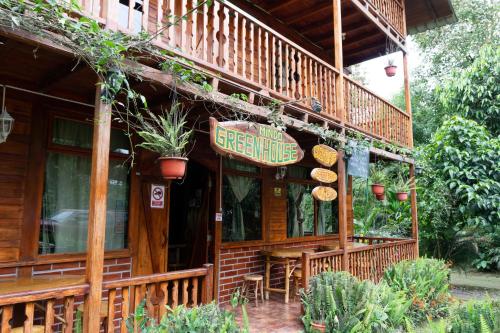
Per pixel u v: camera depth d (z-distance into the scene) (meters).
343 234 6.18
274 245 7.56
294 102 5.15
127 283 3.32
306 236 8.50
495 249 11.80
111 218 5.04
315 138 6.67
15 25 2.65
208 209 6.63
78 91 4.55
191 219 7.27
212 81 4.14
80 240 4.72
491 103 10.14
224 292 6.41
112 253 4.95
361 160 6.68
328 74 6.20
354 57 10.30
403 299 5.52
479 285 10.29
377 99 7.77
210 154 6.46
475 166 8.78
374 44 9.53
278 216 7.79
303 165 8.53
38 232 4.32
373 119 7.55
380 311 4.85
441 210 9.45
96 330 2.99
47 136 4.48
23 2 2.62
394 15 8.78
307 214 8.65
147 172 5.42
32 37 2.74
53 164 4.57
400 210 12.81
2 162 4.13
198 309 3.50
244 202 7.08
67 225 4.62
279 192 7.88
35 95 4.39
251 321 5.18
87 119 4.67
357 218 14.04
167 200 5.67
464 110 10.48
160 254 5.53
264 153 4.44
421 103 18.47
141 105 4.75
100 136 3.12
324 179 5.78
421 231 10.52
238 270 6.71
